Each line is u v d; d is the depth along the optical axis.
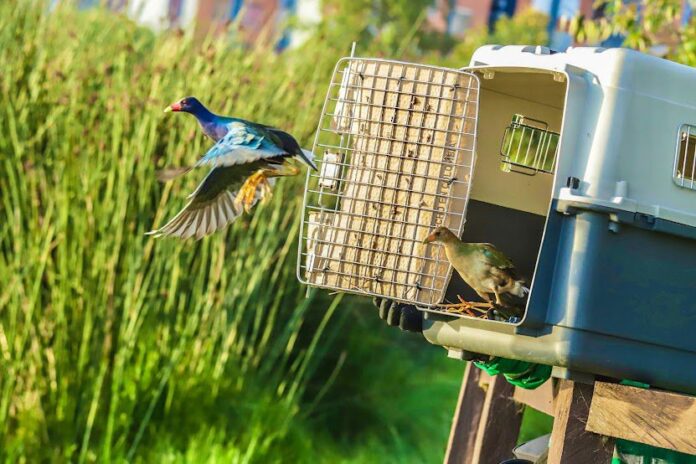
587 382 6.43
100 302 12.48
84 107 12.97
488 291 6.88
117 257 12.39
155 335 12.98
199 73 13.74
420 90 7.19
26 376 12.35
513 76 7.67
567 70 6.39
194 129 12.78
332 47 17.39
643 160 6.33
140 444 12.57
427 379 14.93
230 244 13.30
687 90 6.47
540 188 8.16
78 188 12.48
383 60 7.24
